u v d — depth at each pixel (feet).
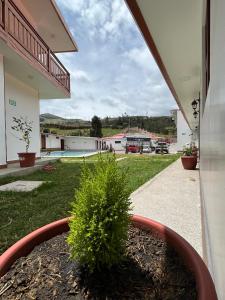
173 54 14.71
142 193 17.33
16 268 4.38
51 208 13.25
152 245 5.06
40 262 4.56
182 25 11.25
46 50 33.35
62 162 40.06
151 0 9.21
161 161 45.73
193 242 8.87
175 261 4.50
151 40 12.87
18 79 33.22
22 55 25.36
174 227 10.57
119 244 4.42
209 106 5.82
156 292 3.83
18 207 13.42
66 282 4.13
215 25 4.18
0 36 20.81
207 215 6.82
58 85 38.27
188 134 93.91
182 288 3.79
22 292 3.89
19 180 21.67
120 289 3.98
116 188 4.53
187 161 31.22
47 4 34.86
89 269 4.37
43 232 5.28
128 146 110.22
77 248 4.33
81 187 4.73
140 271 4.35
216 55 3.93
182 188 19.11
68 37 43.34
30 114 37.06
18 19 25.13
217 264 3.72
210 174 5.55
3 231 10.03
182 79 19.80
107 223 4.32
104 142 139.64
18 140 32.91
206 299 3.01
